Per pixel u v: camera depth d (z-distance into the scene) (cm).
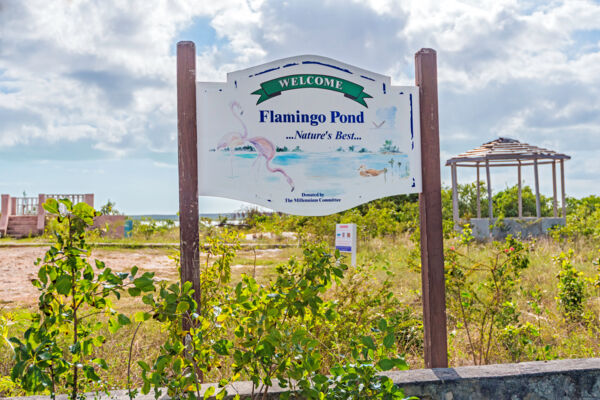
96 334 575
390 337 304
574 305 678
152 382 279
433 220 459
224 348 297
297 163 448
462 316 558
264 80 445
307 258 347
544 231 1742
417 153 467
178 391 287
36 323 287
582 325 648
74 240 290
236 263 1360
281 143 446
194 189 420
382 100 464
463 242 655
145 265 1459
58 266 292
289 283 330
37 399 335
